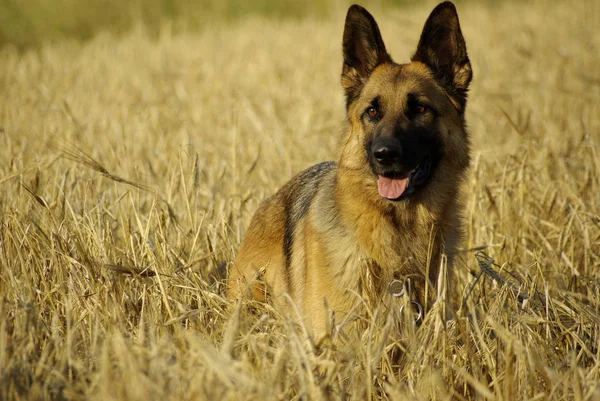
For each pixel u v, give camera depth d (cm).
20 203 862
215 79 1805
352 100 744
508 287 680
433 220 680
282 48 2266
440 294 643
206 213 838
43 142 1169
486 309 716
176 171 984
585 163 1055
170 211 801
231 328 529
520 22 2589
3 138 1197
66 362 548
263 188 1027
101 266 693
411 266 669
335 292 648
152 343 535
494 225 911
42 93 1653
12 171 920
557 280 795
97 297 655
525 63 1927
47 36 2778
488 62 1958
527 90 1641
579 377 551
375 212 657
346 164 691
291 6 3356
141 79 1839
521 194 927
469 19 2742
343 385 549
